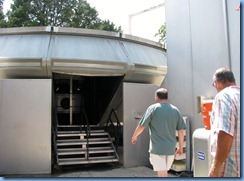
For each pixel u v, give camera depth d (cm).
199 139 416
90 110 1118
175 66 656
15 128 666
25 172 655
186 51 618
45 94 684
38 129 671
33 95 681
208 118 443
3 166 651
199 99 544
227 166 249
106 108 985
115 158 764
